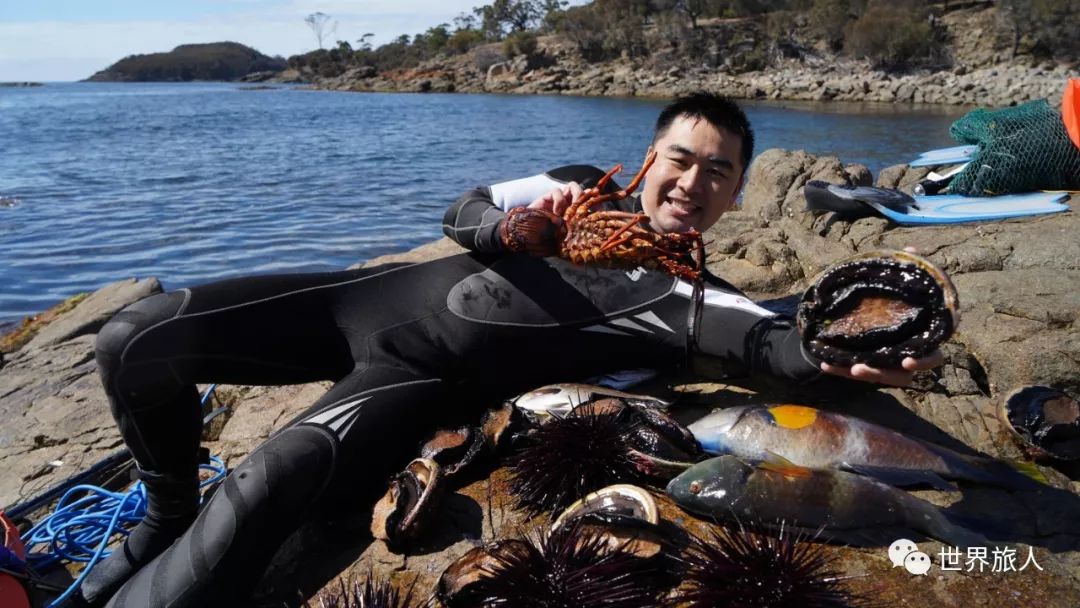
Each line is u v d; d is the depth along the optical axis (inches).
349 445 43.4
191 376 43.6
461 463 47.1
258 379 47.8
